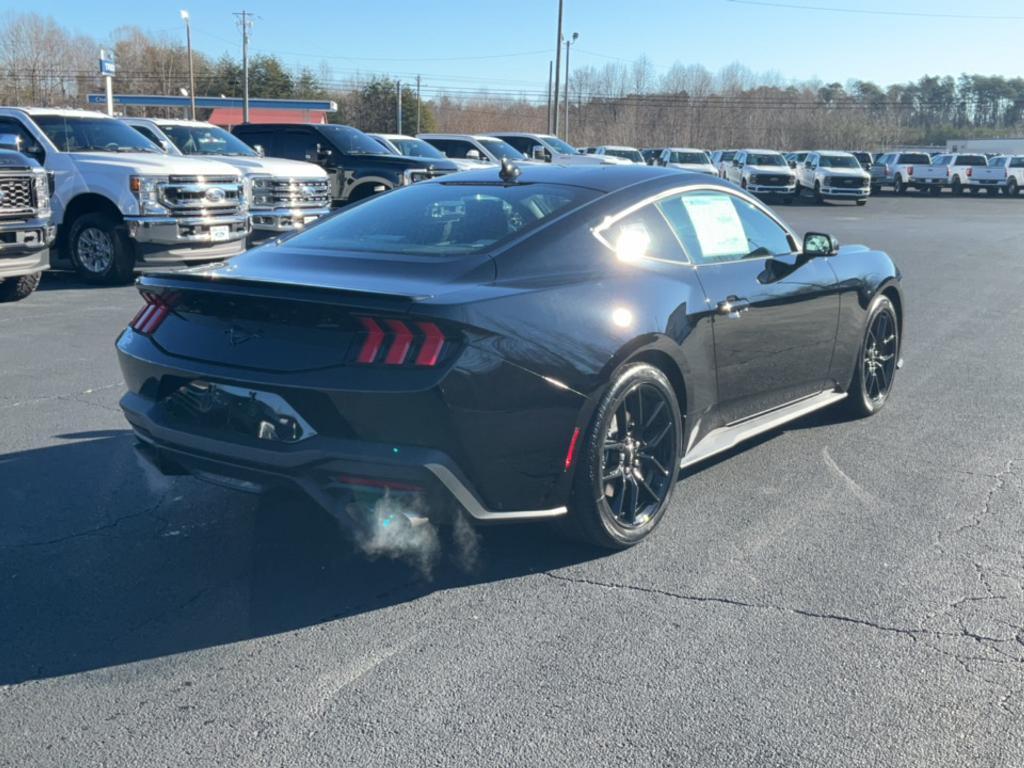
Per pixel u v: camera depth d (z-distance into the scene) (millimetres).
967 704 2980
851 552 4117
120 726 2844
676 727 2846
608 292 3953
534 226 4023
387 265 3834
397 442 3393
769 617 3529
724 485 4938
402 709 2932
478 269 3742
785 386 5195
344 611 3568
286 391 3473
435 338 3371
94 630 3416
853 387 5988
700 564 3984
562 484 3766
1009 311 10750
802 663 3211
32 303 10320
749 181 36938
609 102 88438
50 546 4105
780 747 2754
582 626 3459
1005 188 43188
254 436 3564
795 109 88062
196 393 3738
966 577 3877
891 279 6074
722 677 3123
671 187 4602
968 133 104562
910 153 45469
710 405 4578
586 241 4074
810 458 5387
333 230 4363
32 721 2863
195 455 3723
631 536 4078
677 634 3400
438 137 24312
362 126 74438
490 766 2664
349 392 3365
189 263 12367
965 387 7098
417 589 3748
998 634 3416
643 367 4012
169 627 3441
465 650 3287
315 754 2713
